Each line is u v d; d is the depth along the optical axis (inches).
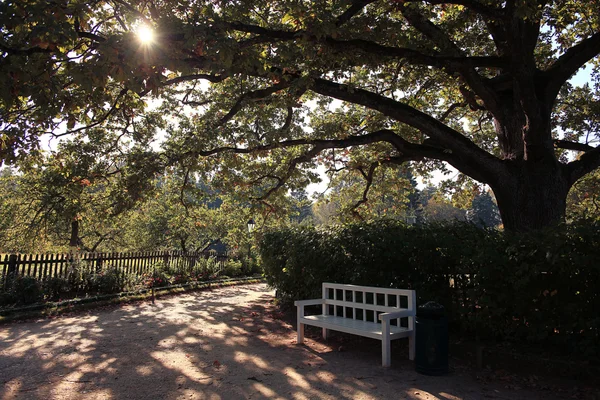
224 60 241.6
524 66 346.9
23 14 210.4
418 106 568.4
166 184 634.8
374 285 280.8
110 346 263.6
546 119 367.2
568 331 195.3
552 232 201.0
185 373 208.4
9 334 294.7
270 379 199.0
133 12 324.8
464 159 397.7
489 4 350.6
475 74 390.0
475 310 232.1
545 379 194.5
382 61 361.7
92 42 295.7
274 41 326.3
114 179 538.6
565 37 501.4
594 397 172.7
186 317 374.9
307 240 346.6
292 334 306.3
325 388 186.2
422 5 408.5
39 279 431.2
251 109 492.7
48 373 206.8
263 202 599.8
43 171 537.6
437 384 191.9
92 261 507.2
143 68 227.5
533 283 205.0
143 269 599.2
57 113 256.8
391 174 714.8
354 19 345.4
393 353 248.5
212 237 1013.2
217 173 566.3
